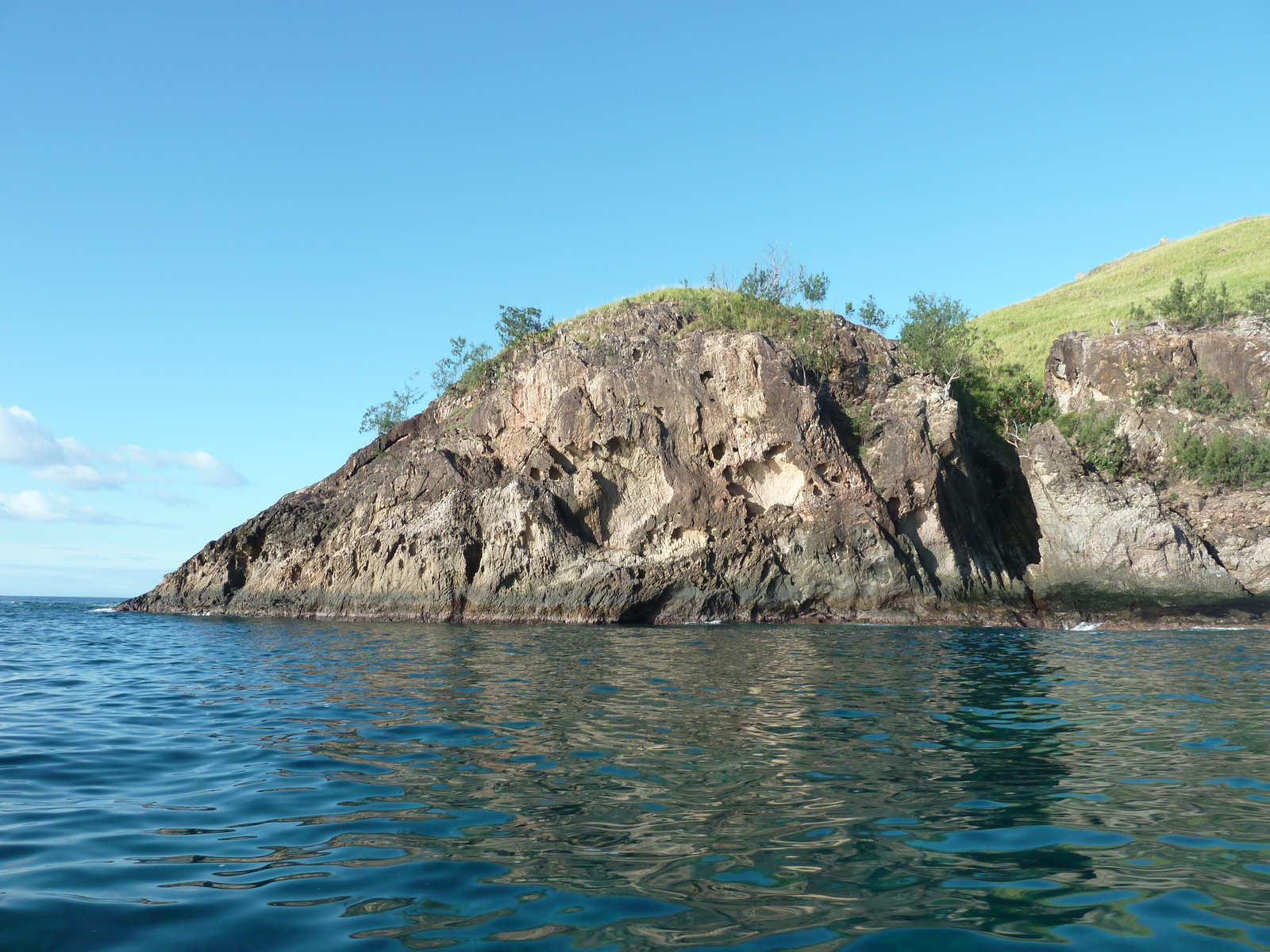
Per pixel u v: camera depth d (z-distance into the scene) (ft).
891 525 108.99
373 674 49.60
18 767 25.40
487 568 113.80
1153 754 26.71
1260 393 126.72
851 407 127.95
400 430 151.53
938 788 22.45
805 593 107.34
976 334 156.87
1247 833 18.54
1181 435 123.65
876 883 15.66
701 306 149.28
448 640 76.38
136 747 28.45
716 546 111.24
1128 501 105.40
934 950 12.80
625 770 24.53
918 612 103.65
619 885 15.60
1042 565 109.50
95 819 19.92
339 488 143.02
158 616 124.98
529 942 13.14
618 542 117.19
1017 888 15.42
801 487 114.73
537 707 36.32
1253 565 102.32
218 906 14.62
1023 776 23.76
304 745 28.35
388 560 119.24
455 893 15.23
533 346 147.54
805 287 150.41
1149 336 138.41
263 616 122.21
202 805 21.06
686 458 118.11
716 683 44.50
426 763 25.52
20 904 14.51
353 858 17.10
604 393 122.31
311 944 13.11
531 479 122.42
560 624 105.70
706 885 15.58
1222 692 41.11
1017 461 130.52
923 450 114.01
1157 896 14.94
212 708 37.09
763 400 116.88
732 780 23.30
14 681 47.47
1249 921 13.89
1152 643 72.28
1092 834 18.52
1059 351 147.23
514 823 19.42
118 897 14.98
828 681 45.47
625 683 44.55
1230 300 160.86
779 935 13.39
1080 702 37.65
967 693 40.52
